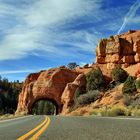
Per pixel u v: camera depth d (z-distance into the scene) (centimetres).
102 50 10244
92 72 8500
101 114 3753
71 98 8925
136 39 9688
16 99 18800
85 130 916
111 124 1229
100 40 10375
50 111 15462
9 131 956
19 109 10862
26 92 10475
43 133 830
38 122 1805
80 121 1731
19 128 1144
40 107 15875
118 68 8550
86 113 6203
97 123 1374
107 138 646
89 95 7681
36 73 11019
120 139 614
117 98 6588
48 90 9994
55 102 10194
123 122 1375
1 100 16738
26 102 10350
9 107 17400
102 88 8288
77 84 9062
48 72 10319
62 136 727
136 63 9444
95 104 7075
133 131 817
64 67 10706
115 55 9781
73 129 988
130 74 8812
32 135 762
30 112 10319
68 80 10088
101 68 9994
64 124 1401
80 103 7750
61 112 9488
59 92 9906
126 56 9594
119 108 3553
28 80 10944
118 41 9794
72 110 7912
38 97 10156
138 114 3189
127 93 6556
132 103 5469
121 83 8181
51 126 1231
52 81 10006
